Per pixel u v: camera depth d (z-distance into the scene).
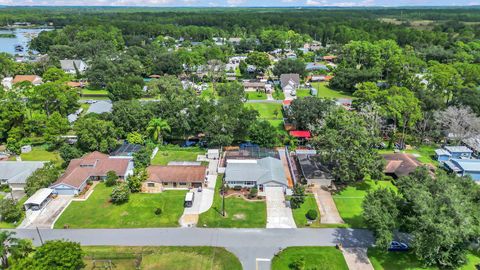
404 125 92.19
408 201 50.72
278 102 131.38
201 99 99.69
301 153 85.44
